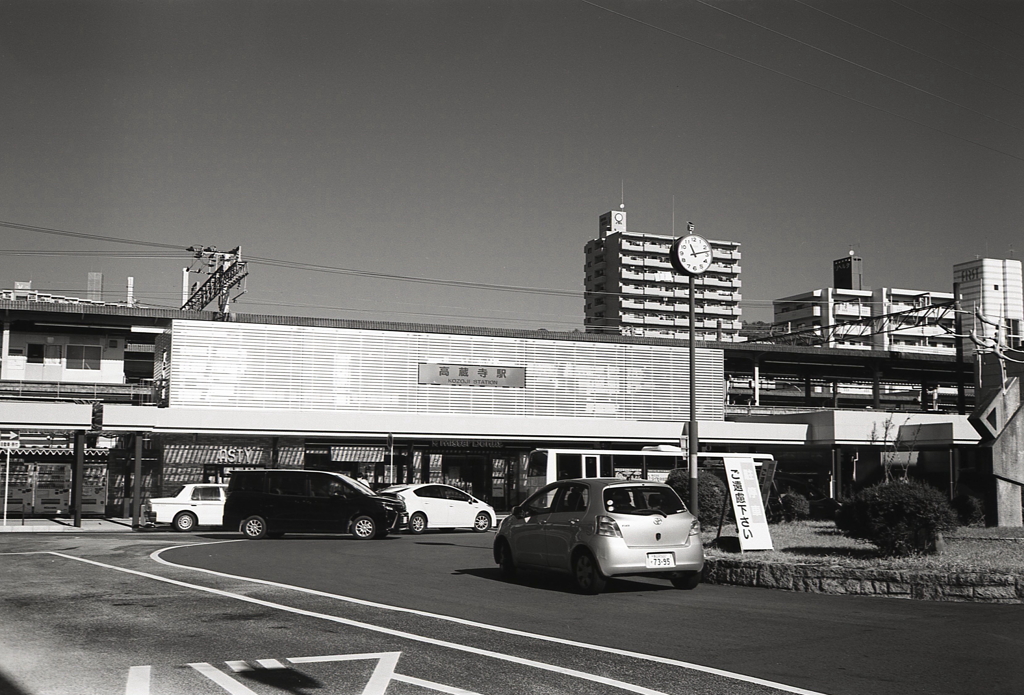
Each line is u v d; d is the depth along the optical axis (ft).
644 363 150.71
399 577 49.37
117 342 147.84
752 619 35.45
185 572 50.60
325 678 24.59
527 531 47.44
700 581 47.67
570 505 45.62
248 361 129.59
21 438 123.54
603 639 30.83
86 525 104.78
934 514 48.11
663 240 382.42
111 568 52.65
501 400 142.10
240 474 82.84
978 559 46.91
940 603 40.09
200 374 126.93
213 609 36.58
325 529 81.35
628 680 24.66
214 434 114.52
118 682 24.00
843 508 51.47
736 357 166.91
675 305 380.58
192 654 27.63
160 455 114.21
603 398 147.64
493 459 129.18
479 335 142.20
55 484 120.57
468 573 51.90
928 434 128.47
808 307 349.20
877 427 137.18
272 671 25.38
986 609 38.27
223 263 143.43
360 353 135.74
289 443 118.73
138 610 36.22
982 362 100.42
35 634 30.86
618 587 46.37
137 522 100.99
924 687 24.40
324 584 45.47
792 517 82.23
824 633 32.35
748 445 141.18
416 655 27.63
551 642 30.07
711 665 26.78
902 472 135.85
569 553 44.11
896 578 42.01
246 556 61.57
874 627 33.65
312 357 132.98
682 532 44.47
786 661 27.50
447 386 139.64
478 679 24.59
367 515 81.87
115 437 128.98
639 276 377.71
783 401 205.77
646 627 33.42
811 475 143.43
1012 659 27.99
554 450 109.19
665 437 132.46
